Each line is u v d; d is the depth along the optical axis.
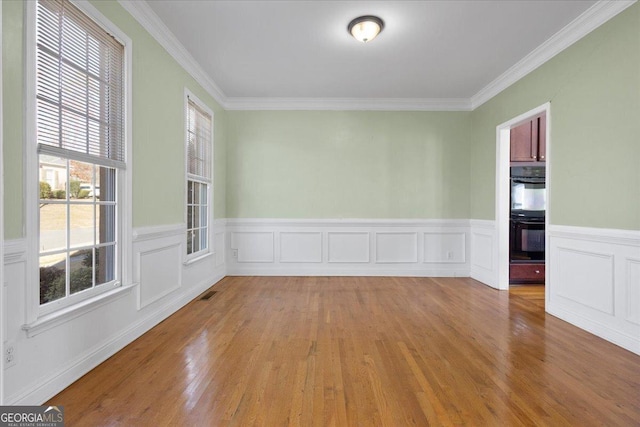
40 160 1.79
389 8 2.70
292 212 4.97
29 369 1.64
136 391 1.84
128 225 2.48
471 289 4.21
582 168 2.85
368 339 2.60
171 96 3.22
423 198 4.96
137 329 2.60
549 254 3.25
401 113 4.93
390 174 4.93
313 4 2.66
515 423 1.59
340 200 4.96
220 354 2.31
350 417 1.62
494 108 4.30
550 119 3.25
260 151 4.96
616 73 2.53
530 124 4.30
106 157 2.27
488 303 3.59
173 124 3.27
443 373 2.06
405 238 4.96
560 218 3.12
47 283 1.83
